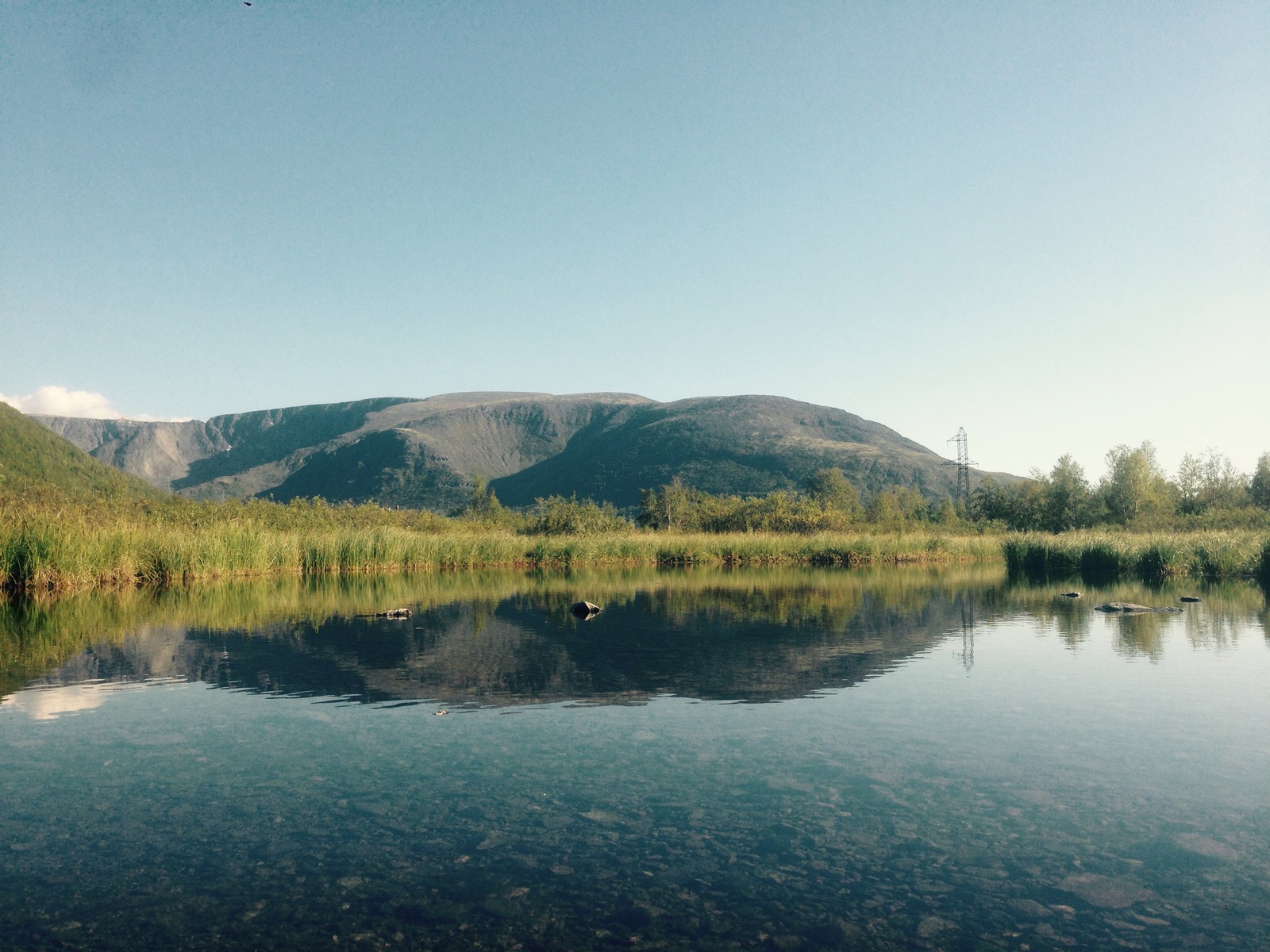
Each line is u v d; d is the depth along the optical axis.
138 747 8.85
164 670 12.95
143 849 6.30
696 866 6.03
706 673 12.83
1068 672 13.05
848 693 11.50
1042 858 6.21
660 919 5.27
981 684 12.06
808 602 24.50
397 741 9.05
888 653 14.88
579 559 45.22
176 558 29.89
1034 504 77.81
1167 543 39.06
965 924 5.22
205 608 21.38
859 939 5.03
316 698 11.05
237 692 11.41
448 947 4.91
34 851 6.25
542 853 6.24
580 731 9.46
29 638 16.16
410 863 6.07
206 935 5.07
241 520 41.47
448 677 12.46
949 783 7.77
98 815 6.95
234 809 7.09
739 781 7.79
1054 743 9.03
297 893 5.61
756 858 6.18
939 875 5.91
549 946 4.93
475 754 8.59
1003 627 18.56
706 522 68.50
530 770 8.12
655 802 7.26
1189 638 16.80
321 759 8.42
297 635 16.56
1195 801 7.34
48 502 34.81
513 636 16.66
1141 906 5.46
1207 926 5.22
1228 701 11.04
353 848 6.32
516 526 66.00
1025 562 43.59
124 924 5.19
